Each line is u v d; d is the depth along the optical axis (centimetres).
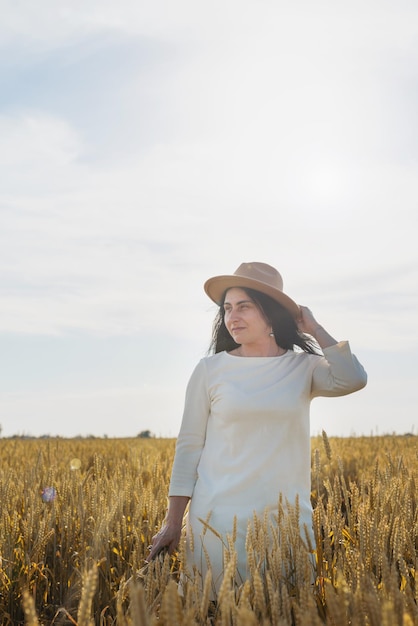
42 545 471
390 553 376
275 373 407
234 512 385
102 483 600
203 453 412
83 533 483
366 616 261
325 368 411
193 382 422
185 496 411
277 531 351
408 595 302
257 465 390
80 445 1627
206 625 278
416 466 650
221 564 378
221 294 435
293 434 399
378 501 441
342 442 1633
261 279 420
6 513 517
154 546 407
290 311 421
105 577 426
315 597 314
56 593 468
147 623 231
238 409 396
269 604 298
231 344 446
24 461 1146
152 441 2067
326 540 349
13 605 444
